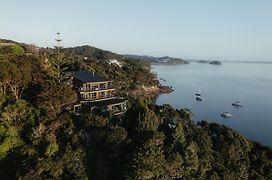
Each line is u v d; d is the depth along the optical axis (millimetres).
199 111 187625
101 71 180125
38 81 82062
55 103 70688
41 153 57781
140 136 67125
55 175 52969
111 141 62188
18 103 69375
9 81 75250
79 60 187625
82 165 55875
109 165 60656
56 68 111125
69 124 66688
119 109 92750
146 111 72000
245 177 70188
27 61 89312
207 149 72875
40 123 63656
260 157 79500
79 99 90938
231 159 74062
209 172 66875
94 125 67562
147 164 55250
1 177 55812
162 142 65438
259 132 143625
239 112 188250
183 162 62531
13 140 61125
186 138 74125
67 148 56969
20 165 55938
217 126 88625
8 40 146250
